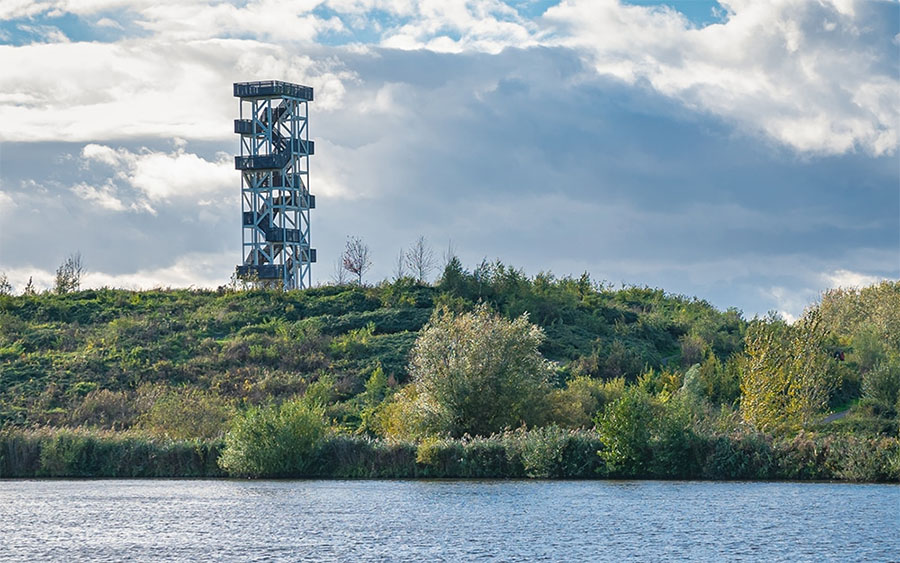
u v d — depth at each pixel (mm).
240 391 128875
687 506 71375
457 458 90000
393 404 103188
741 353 137375
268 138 199250
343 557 55625
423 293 174500
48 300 175250
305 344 147125
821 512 68375
